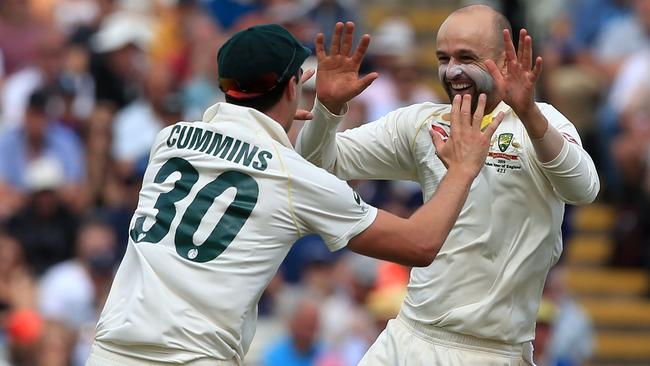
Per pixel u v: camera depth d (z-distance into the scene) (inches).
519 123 786.8
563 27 1847.9
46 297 1422.2
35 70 1771.7
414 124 810.8
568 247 1636.3
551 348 1370.6
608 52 1834.4
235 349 739.4
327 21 1718.8
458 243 792.3
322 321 1379.2
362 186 1488.7
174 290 728.3
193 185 740.0
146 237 741.9
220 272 726.5
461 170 736.3
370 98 1627.7
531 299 802.2
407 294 823.7
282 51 747.4
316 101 791.1
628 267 1718.8
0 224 1508.4
